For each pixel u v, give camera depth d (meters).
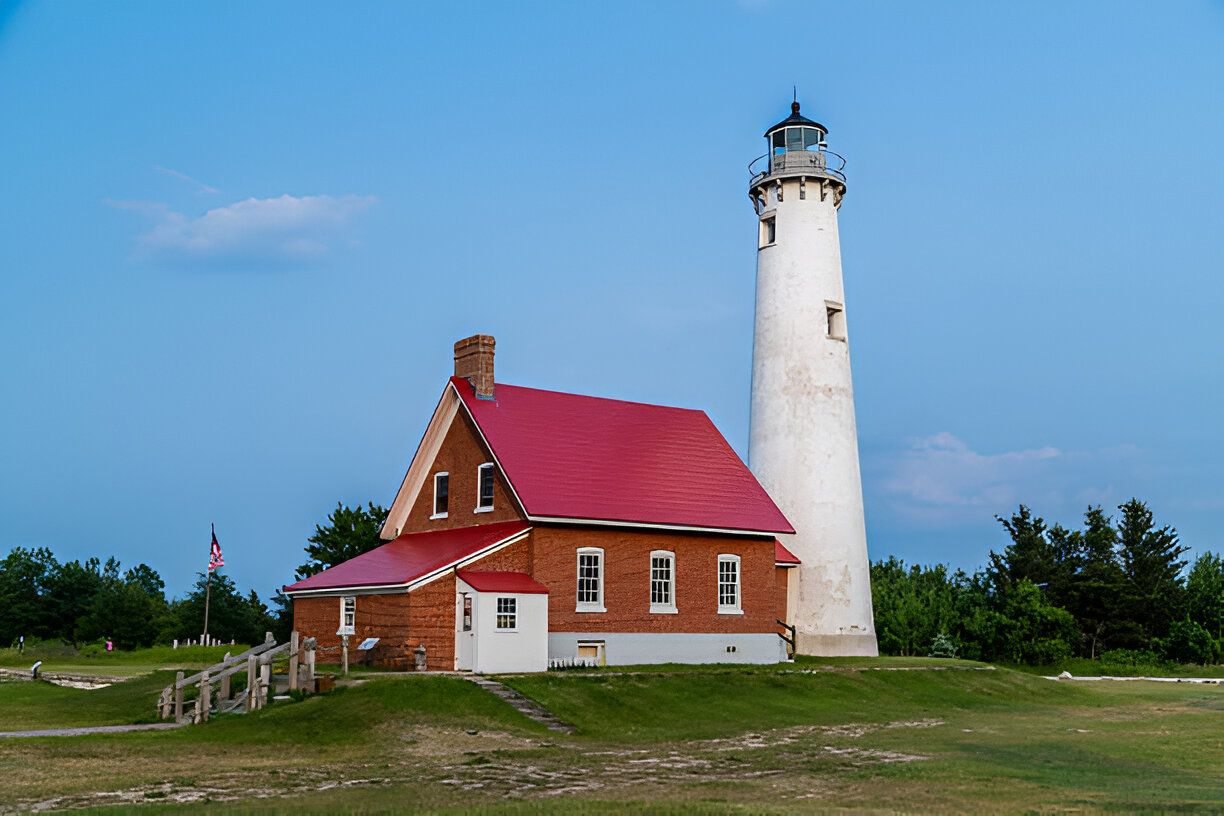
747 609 40.56
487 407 39.50
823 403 48.28
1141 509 79.50
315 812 16.42
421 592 33.16
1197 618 69.62
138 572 120.00
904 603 67.06
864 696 35.69
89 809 16.66
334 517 54.34
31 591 90.50
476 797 18.11
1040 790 18.97
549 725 27.09
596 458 39.62
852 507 48.25
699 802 17.44
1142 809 16.91
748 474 43.78
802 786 19.41
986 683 40.31
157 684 34.34
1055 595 72.00
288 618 53.47
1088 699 39.94
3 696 34.81
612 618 36.72
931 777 20.47
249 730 25.36
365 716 26.09
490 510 37.78
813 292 48.97
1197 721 31.86
